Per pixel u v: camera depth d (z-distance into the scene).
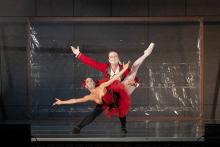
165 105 11.46
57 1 11.57
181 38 11.53
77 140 9.37
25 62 11.54
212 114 11.55
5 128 8.40
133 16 11.55
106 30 11.48
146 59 11.47
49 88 11.46
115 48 11.48
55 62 11.46
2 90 11.59
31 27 11.47
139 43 11.49
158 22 11.51
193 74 11.48
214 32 11.55
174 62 11.51
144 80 11.44
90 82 11.15
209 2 11.55
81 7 11.57
